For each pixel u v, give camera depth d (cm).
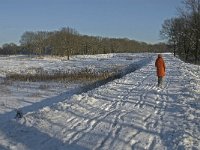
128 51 18462
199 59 6656
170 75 3136
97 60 9050
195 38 6619
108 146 888
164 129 1063
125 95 1817
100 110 1379
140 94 1864
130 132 1029
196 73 3578
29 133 1028
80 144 909
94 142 926
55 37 12450
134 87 2200
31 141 947
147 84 2381
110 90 2016
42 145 906
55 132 1031
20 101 2034
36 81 3297
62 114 1279
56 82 3191
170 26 9275
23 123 1145
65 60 9150
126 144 905
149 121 1180
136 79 2748
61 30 12400
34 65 6506
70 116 1251
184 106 1443
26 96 2267
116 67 5400
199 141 914
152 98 1711
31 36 14612
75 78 3406
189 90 1933
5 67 5634
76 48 12862
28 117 1227
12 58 9919
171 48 9925
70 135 998
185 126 1088
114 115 1280
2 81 3312
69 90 2567
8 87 2814
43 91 2548
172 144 895
